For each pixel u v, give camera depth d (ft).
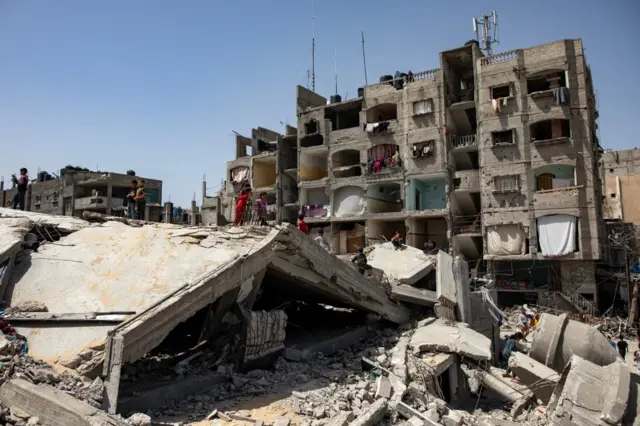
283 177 160.35
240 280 37.86
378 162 136.05
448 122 131.75
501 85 122.42
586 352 49.39
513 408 48.57
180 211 186.91
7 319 31.99
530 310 106.93
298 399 33.81
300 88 159.22
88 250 41.11
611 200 170.50
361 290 53.42
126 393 30.25
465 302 64.34
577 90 114.52
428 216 127.54
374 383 40.11
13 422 22.89
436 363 47.29
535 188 116.98
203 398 32.96
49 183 195.83
